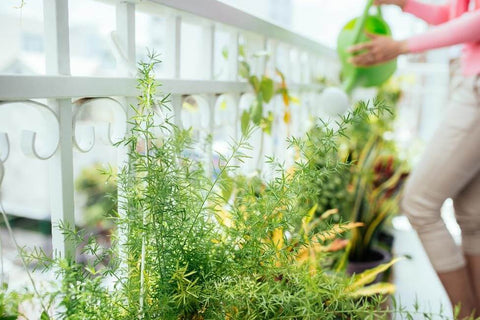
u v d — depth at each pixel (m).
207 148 1.03
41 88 0.61
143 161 0.67
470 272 1.24
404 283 1.68
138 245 0.67
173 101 0.92
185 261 0.69
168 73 0.96
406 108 3.21
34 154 0.63
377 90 2.28
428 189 1.14
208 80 1.03
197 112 1.08
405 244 2.12
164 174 0.66
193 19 0.99
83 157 1.98
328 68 2.34
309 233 0.76
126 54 0.81
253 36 1.31
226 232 0.74
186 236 0.69
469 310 1.17
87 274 0.67
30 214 2.61
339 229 0.83
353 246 1.57
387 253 1.62
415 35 1.20
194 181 0.78
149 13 0.92
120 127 0.81
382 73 1.51
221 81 1.09
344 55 1.47
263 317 0.68
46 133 0.66
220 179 0.81
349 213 1.56
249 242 0.71
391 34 1.49
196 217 0.70
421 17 1.43
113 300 0.66
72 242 0.71
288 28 1.49
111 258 0.70
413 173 1.18
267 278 0.71
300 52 1.72
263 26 1.27
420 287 1.65
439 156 1.12
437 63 3.51
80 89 0.68
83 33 3.32
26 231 2.39
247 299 0.64
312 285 0.68
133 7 0.82
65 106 0.67
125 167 0.69
